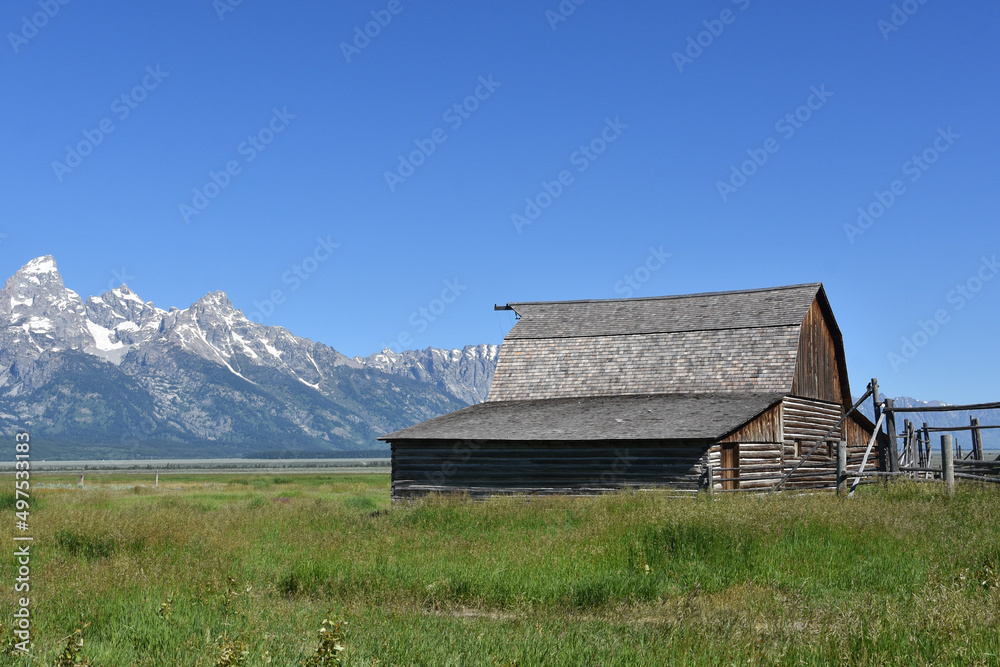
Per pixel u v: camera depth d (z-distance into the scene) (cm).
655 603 1102
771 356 3625
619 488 3055
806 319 3812
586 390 3884
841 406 4112
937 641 794
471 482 3272
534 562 1348
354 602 1075
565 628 938
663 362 3831
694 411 3234
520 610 1067
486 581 1216
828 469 3703
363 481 8369
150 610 959
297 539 1717
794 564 1280
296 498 4088
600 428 3145
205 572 1257
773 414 3375
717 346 3781
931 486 2233
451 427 3412
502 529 1844
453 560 1399
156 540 1579
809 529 1473
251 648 809
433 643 845
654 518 1619
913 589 1077
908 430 3588
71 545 1581
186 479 9412
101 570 1225
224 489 6156
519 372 4094
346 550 1488
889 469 2670
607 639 871
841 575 1212
